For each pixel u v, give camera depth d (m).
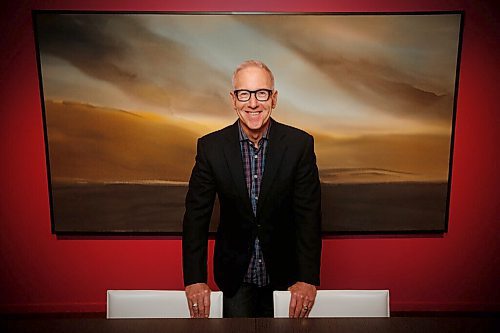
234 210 1.76
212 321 1.33
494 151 2.32
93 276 2.46
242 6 2.18
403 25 2.17
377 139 2.28
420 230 2.39
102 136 2.28
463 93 2.27
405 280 2.47
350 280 2.46
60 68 2.21
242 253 1.79
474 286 2.47
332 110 2.25
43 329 1.30
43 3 2.17
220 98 2.24
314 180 1.78
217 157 1.73
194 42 2.19
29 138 2.31
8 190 2.36
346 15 2.16
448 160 2.31
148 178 2.33
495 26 2.20
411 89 2.23
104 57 2.20
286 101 2.24
